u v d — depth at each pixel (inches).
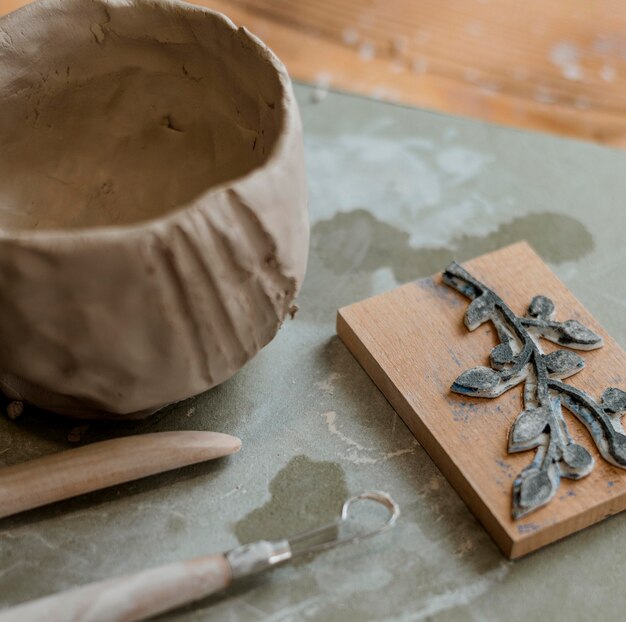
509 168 20.6
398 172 20.5
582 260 19.3
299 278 16.0
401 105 21.5
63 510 16.1
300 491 16.4
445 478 16.6
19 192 18.1
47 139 18.0
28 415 17.0
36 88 17.4
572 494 16.0
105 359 15.1
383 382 17.3
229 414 17.1
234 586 15.5
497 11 23.0
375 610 15.4
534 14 23.0
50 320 14.9
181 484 16.4
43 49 17.1
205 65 17.2
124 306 14.7
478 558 15.9
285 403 17.3
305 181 15.9
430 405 16.8
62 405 16.2
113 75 17.7
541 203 20.1
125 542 15.9
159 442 16.0
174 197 18.1
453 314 17.8
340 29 22.5
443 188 20.3
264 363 17.7
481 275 18.3
